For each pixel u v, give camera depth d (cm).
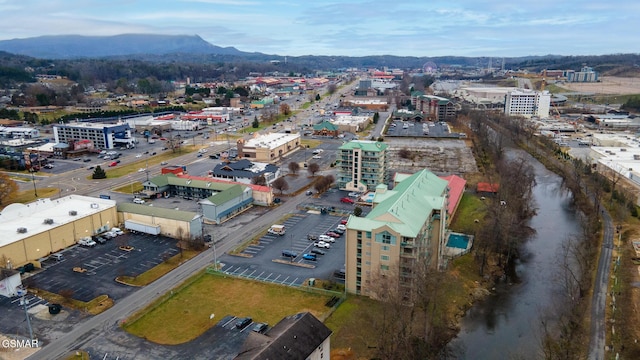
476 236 13525
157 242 13412
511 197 16300
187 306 10031
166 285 10875
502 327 9806
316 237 13788
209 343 8706
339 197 17962
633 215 15900
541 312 10350
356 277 10481
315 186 18288
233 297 10438
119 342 8700
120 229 14338
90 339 8781
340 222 15188
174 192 18050
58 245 12719
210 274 11512
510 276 12106
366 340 8906
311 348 7288
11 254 11425
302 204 17062
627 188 18375
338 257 12525
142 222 14250
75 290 10594
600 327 9538
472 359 8706
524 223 14975
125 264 11944
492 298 11044
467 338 9419
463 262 12469
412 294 9631
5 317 9500
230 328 9206
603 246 13575
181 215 13762
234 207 15862
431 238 11569
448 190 14800
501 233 12619
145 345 8619
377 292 9638
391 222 10125
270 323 9406
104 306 9900
